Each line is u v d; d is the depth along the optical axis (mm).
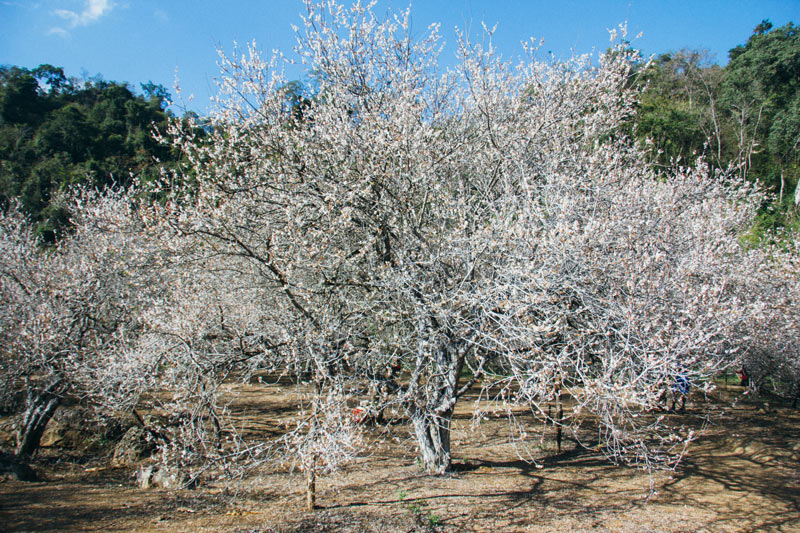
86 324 8977
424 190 6879
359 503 6359
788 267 11492
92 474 7953
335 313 6254
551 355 5207
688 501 6684
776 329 9711
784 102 32031
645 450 5680
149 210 6207
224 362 6199
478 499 6551
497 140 7500
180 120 6977
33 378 9320
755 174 28422
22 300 8641
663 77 38188
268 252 5895
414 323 6375
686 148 27078
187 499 6539
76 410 9578
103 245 9656
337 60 7273
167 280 7969
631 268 5211
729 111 33406
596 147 7520
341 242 6773
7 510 5867
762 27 39875
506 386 5496
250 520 5691
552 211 5910
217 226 5977
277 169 6801
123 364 7062
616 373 5156
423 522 5707
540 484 7352
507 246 5684
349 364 6316
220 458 5773
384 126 6578
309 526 5523
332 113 7059
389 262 6484
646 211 6246
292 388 13656
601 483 7445
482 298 5371
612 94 8383
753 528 5777
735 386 15297
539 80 8258
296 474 7793
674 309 5316
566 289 5508
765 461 8586
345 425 5121
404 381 10555
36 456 8562
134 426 9117
